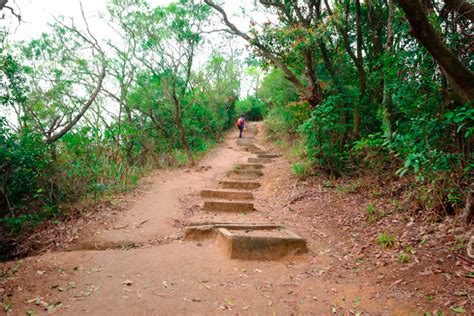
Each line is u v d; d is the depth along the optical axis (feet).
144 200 23.15
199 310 10.03
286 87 42.83
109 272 12.75
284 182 27.32
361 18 27.02
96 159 26.11
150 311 9.95
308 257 14.08
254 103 97.76
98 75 30.30
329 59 27.81
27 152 20.51
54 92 27.81
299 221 19.15
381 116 20.61
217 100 61.67
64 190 22.34
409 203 16.63
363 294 10.62
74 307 10.12
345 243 15.28
